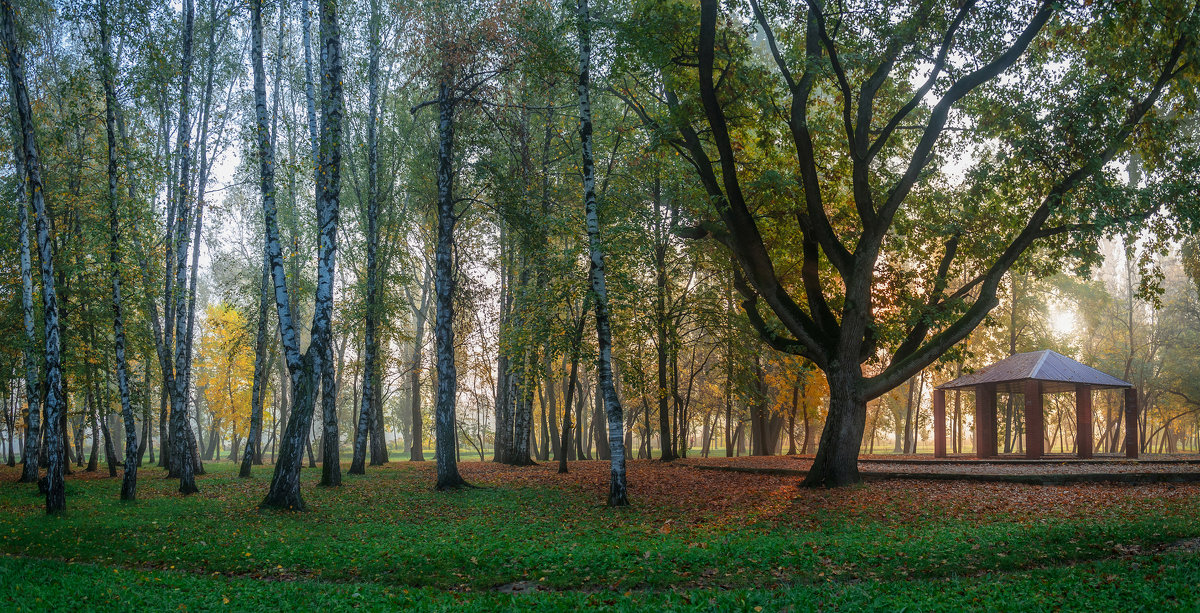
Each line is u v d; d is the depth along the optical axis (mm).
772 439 49312
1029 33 17141
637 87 25781
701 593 8539
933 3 17719
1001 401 51812
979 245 20922
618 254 23328
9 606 8062
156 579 9633
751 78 20172
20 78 16141
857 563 9984
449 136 22266
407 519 15453
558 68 19125
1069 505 15695
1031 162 19250
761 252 20172
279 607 8234
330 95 17938
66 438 30672
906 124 22016
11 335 25609
